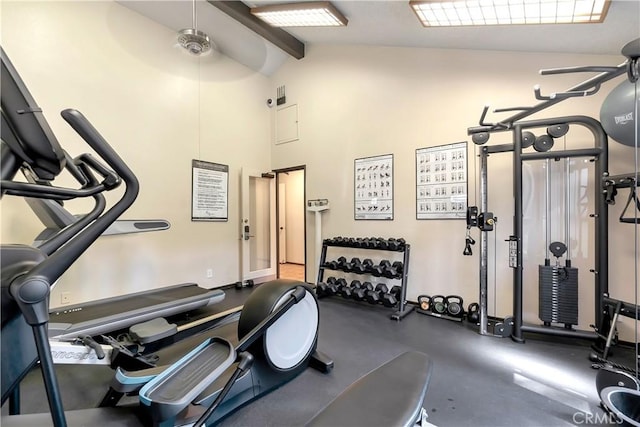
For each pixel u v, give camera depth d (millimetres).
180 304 2990
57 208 1651
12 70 665
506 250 3189
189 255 4305
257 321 1870
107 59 3525
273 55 5062
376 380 865
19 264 779
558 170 2910
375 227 4223
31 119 714
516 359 2369
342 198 4570
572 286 2646
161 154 4008
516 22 2463
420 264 3803
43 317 702
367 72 4273
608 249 2604
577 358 2377
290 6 3355
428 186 3734
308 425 690
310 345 2186
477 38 3066
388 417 713
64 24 3213
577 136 2812
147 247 3857
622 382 1669
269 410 1779
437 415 1714
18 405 1256
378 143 4184
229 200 4832
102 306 2852
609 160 2625
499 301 3229
